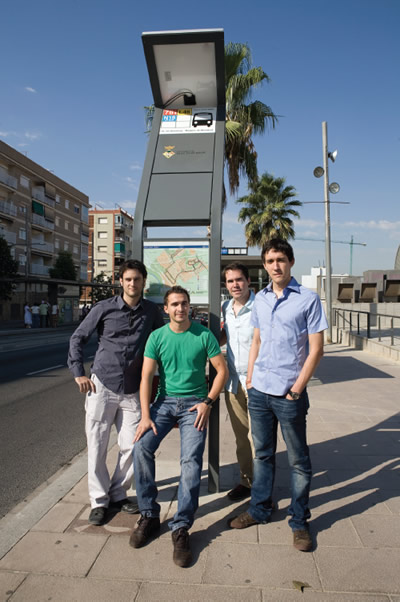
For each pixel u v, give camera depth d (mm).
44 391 8125
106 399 3080
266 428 2895
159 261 3664
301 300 2781
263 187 23875
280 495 3365
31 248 48312
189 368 2947
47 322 31828
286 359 2789
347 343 15141
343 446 4500
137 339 3123
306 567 2410
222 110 3957
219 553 2557
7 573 2377
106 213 80125
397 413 5875
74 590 2230
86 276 62969
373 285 21000
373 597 2164
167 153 3875
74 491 3500
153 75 3809
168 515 3031
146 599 2162
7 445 5004
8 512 3305
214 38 3525
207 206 3604
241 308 3377
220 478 3695
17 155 44844
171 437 4855
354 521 2918
